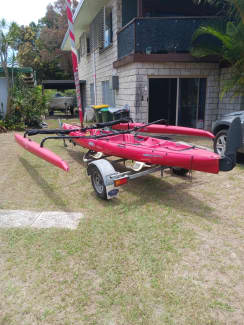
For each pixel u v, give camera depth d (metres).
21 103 12.94
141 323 2.15
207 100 10.60
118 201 4.44
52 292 2.49
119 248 3.12
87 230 3.51
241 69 8.61
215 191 4.80
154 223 3.68
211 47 9.09
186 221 3.73
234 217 3.84
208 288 2.52
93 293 2.47
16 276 2.71
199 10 12.70
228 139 3.74
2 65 12.52
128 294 2.45
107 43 13.29
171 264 2.84
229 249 3.10
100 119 12.98
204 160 3.89
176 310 2.28
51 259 2.95
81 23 16.48
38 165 6.60
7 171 6.12
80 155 7.61
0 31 12.03
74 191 4.90
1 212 4.05
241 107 9.52
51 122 16.16
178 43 9.83
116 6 11.48
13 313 2.28
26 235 3.41
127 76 10.70
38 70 41.78
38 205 4.31
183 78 10.37
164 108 11.77
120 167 6.33
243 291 2.49
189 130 6.61
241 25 8.00
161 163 4.38
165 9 12.27
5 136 11.02
